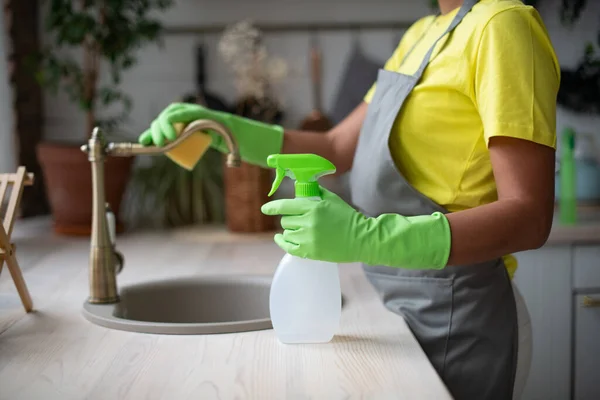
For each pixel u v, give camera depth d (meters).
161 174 2.55
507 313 1.30
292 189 2.63
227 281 1.60
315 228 1.00
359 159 1.39
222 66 2.72
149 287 1.54
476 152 1.24
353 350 1.06
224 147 1.52
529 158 1.08
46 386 0.92
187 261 1.87
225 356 1.04
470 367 1.28
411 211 1.28
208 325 1.16
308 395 0.88
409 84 1.27
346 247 1.00
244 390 0.90
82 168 2.22
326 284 1.08
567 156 2.17
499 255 1.05
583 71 2.59
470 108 1.21
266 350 1.06
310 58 2.72
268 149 1.56
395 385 0.91
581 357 2.12
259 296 1.58
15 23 2.53
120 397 0.88
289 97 2.73
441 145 1.25
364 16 2.71
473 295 1.27
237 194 2.34
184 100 2.69
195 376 0.95
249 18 2.71
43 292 1.48
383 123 1.31
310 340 1.10
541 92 1.11
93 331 1.18
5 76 2.57
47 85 2.37
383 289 1.35
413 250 1.01
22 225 2.48
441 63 1.22
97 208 1.34
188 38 2.71
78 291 1.49
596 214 2.30
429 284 1.28
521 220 1.05
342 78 2.68
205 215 2.58
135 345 1.10
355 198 1.41
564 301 2.11
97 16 2.62
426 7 2.71
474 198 1.25
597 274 2.11
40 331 1.18
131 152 1.35
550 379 2.12
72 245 2.10
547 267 2.10
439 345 1.28
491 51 1.13
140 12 2.39
